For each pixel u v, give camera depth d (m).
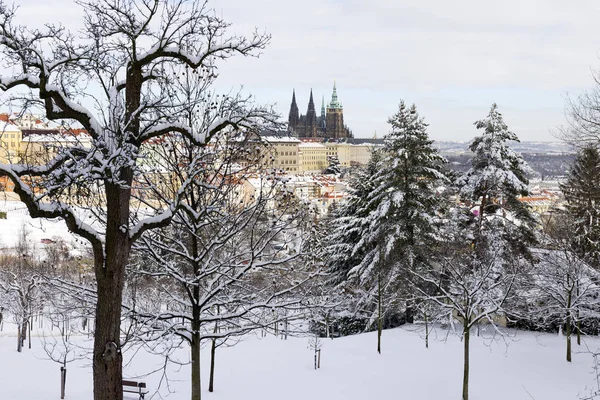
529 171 29.34
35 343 24.94
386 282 25.86
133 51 9.42
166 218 10.24
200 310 13.80
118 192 9.62
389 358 22.03
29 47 8.28
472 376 19.42
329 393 17.27
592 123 18.02
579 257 22.86
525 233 28.36
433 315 24.67
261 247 14.32
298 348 23.91
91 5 9.05
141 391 17.11
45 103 9.03
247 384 18.06
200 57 10.02
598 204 33.38
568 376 19.45
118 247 9.62
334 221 35.50
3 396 15.49
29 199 8.50
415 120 28.91
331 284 32.78
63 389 15.79
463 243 25.70
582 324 26.84
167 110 11.39
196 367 13.41
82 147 9.76
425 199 28.80
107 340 9.52
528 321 27.27
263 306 13.45
